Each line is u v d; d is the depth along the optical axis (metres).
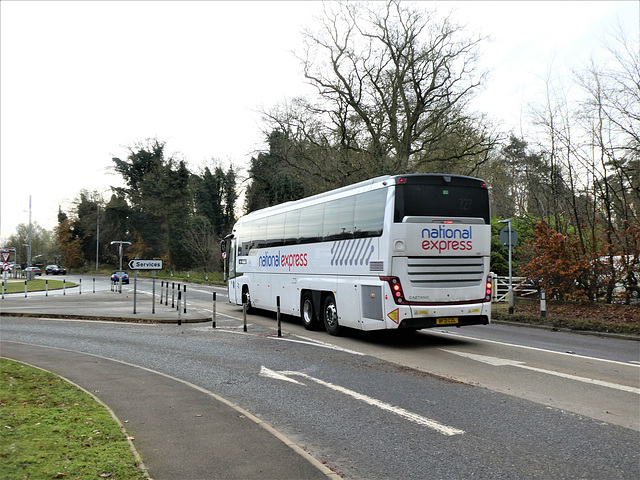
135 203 79.19
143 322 18.16
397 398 7.43
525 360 10.19
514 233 18.53
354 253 12.84
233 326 16.70
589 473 4.69
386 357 10.73
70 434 5.47
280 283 17.31
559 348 11.70
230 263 22.86
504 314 17.55
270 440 5.42
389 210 11.55
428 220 11.62
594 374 8.82
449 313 11.68
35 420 6.01
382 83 32.41
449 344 12.40
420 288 11.52
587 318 16.06
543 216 24.59
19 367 9.52
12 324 17.89
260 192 47.75
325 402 7.29
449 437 5.74
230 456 4.95
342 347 12.10
